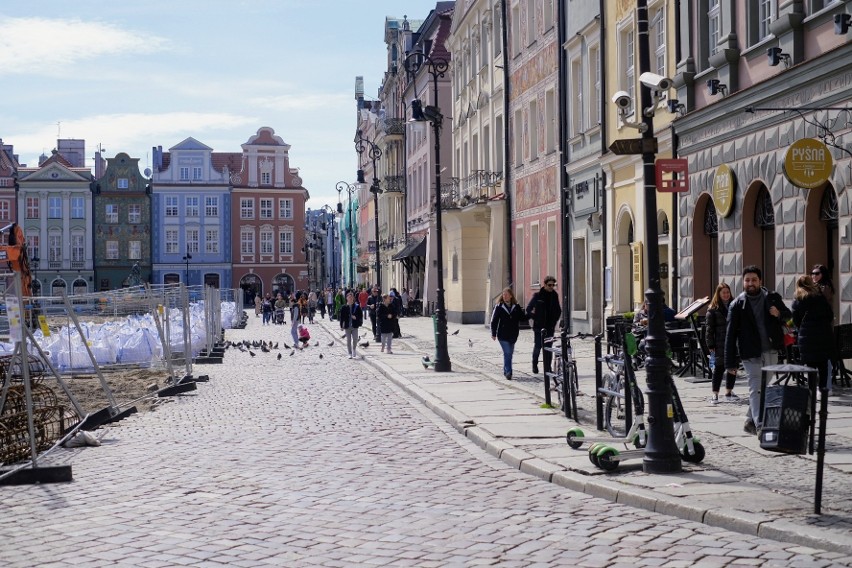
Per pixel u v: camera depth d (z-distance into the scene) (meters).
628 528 8.42
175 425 15.88
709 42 23.61
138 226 114.75
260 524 8.81
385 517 9.05
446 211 48.97
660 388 10.55
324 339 44.69
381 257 87.19
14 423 12.73
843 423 13.00
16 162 121.62
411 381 21.77
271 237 117.56
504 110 43.62
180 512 9.35
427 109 24.94
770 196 20.17
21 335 11.48
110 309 24.88
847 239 17.19
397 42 82.94
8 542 8.32
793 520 8.09
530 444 12.73
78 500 10.08
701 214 24.28
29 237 113.25
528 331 39.94
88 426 15.62
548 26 37.56
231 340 46.25
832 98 17.55
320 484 10.69
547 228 38.22
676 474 10.34
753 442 12.10
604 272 32.09
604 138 31.47
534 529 8.48
